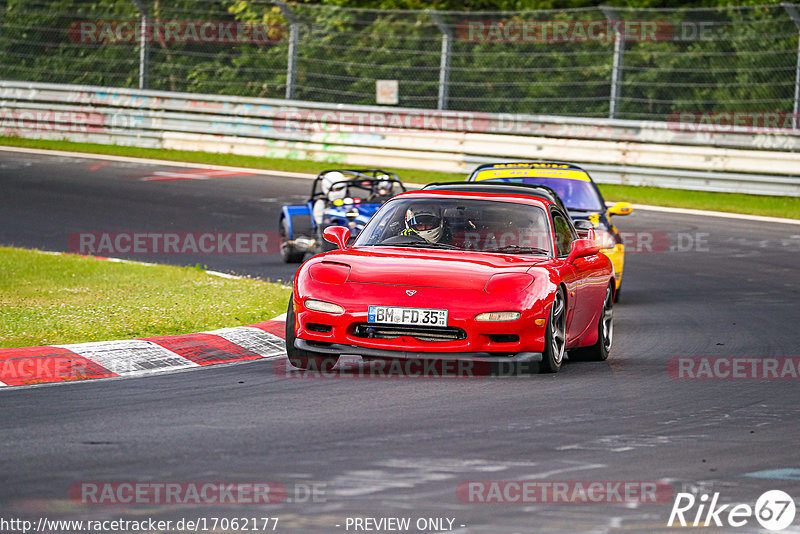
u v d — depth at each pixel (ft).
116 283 153.28
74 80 402.93
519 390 92.84
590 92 343.26
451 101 360.69
